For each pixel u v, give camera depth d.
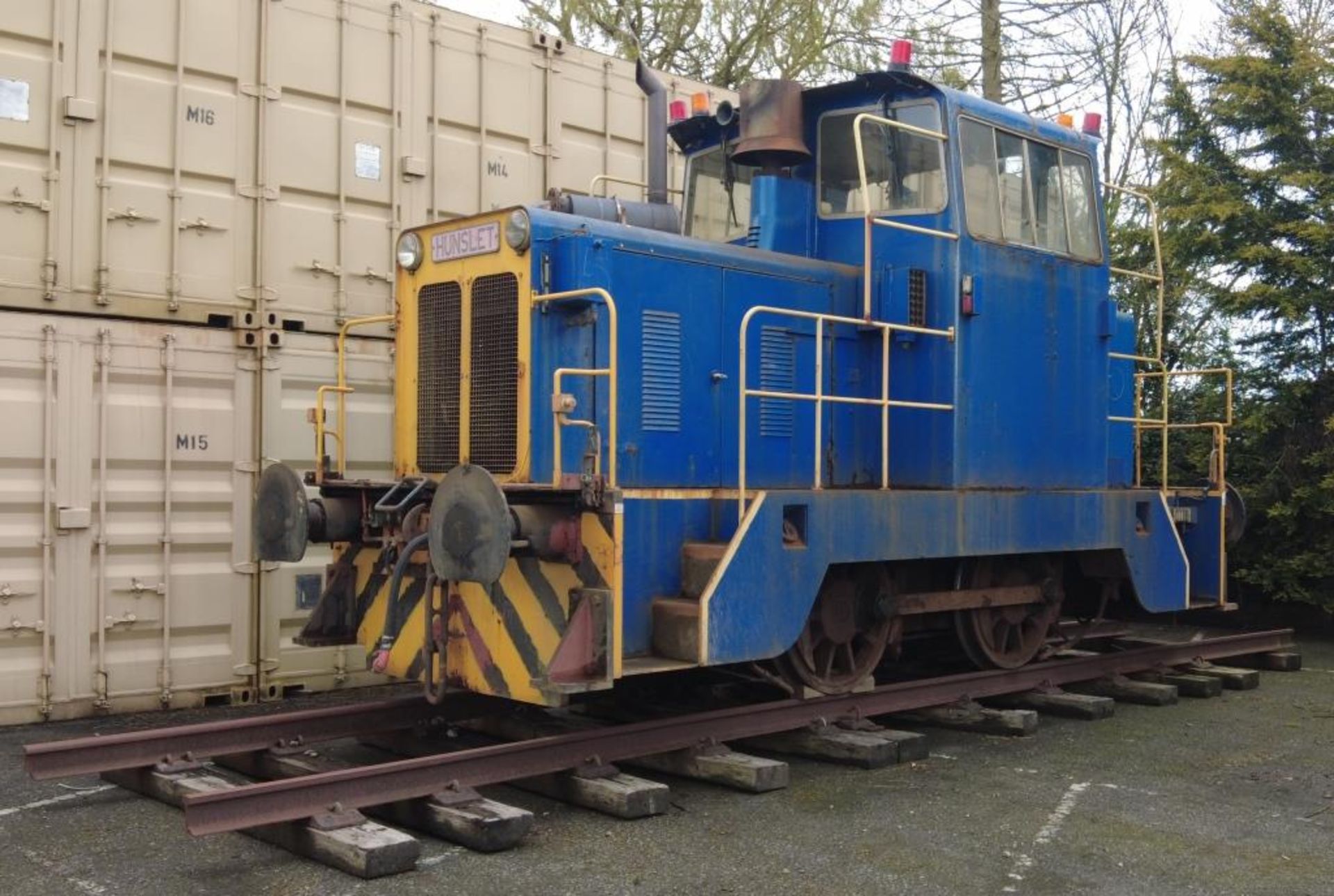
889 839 4.64
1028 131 7.23
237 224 7.31
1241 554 11.04
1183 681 8.04
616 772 5.12
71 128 6.70
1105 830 4.78
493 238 5.61
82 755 4.95
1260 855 4.47
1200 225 11.30
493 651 5.34
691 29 17.53
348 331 7.77
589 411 5.60
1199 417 11.61
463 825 4.47
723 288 6.18
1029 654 7.63
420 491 5.56
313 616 6.01
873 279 6.79
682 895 4.02
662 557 5.63
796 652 6.18
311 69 7.64
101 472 6.75
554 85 8.92
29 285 6.55
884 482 6.20
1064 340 7.40
